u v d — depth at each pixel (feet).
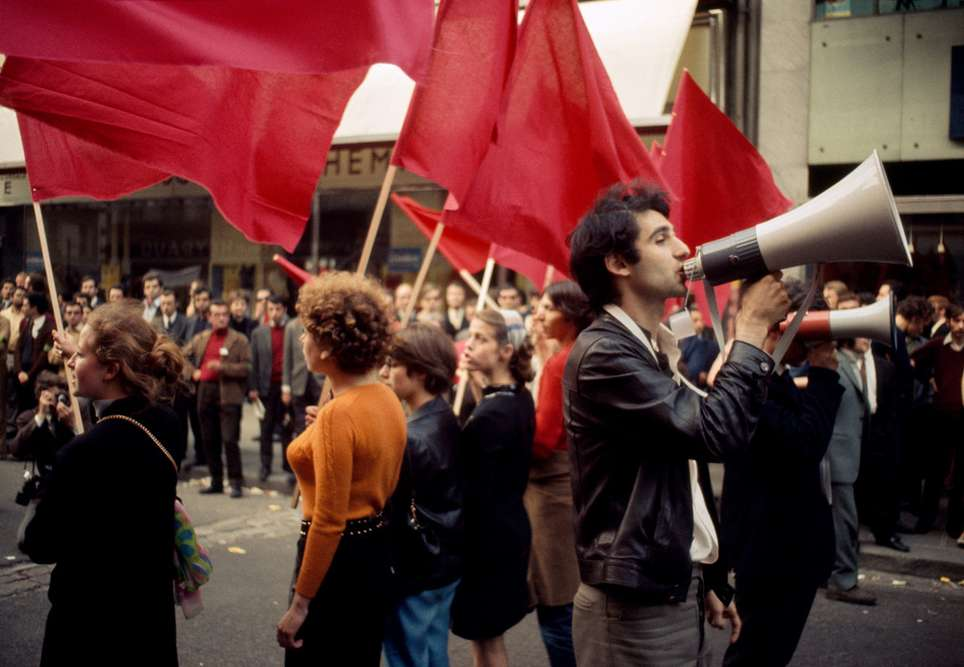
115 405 8.91
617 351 7.62
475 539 11.44
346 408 9.02
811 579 11.27
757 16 33.45
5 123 17.98
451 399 28.78
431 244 13.42
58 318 11.96
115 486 8.53
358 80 12.18
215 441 29.96
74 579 8.48
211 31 9.45
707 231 17.01
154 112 11.68
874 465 24.00
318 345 9.27
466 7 13.08
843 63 32.63
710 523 8.18
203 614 18.20
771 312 7.53
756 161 16.85
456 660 16.34
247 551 22.91
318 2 9.91
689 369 27.17
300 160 12.19
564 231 13.83
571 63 13.58
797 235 7.33
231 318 40.47
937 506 26.68
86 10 8.79
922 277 32.37
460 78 13.06
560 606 12.67
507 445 11.57
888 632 18.45
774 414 10.79
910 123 32.07
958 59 31.37
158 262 53.67
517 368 11.98
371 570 9.15
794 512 11.23
